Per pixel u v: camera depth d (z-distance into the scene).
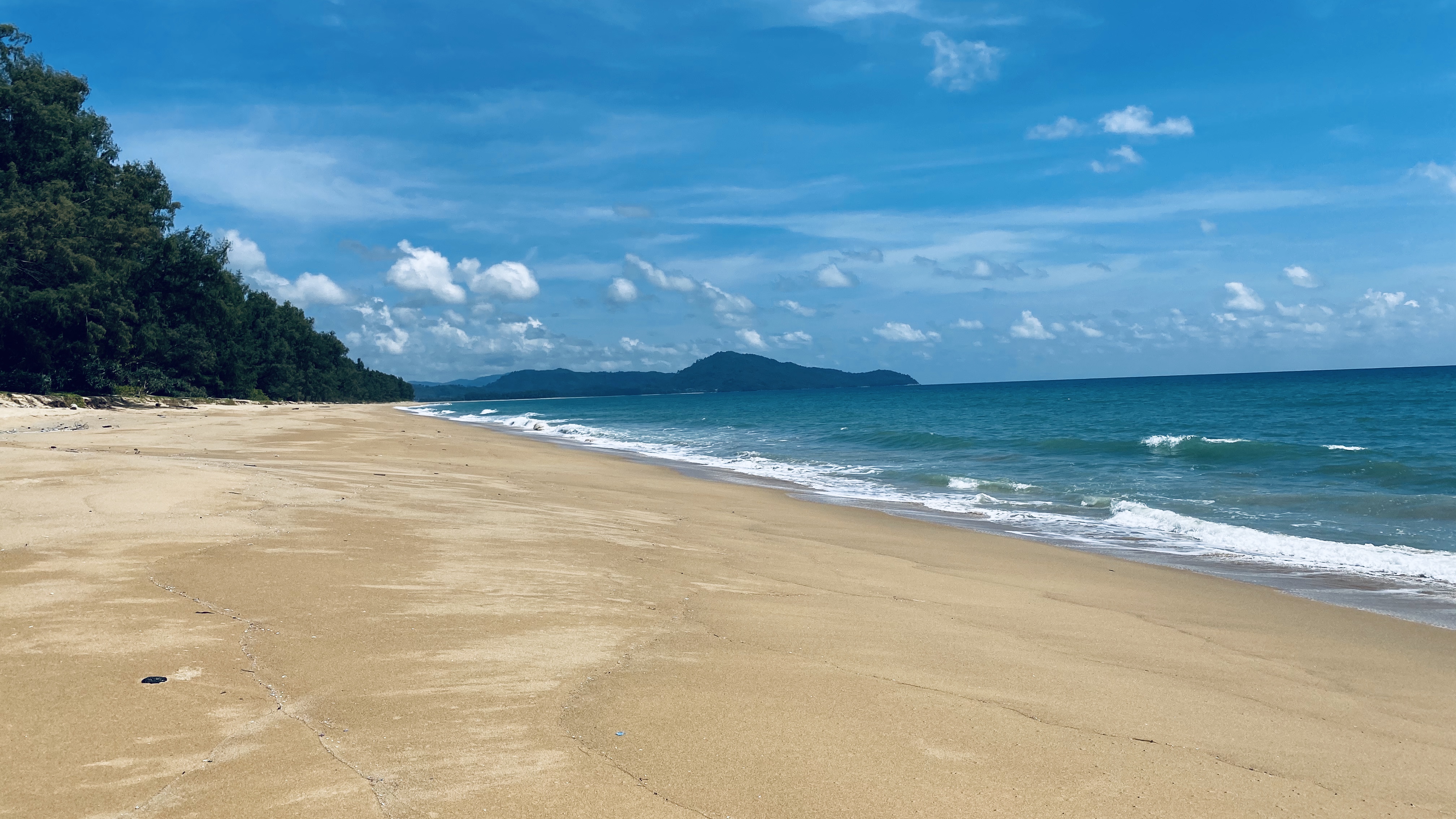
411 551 8.79
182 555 7.69
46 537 8.32
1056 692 5.48
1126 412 54.72
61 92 56.56
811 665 5.65
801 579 9.21
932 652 6.29
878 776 3.88
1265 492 17.56
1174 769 4.26
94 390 53.00
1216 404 60.09
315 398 112.12
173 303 61.00
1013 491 19.28
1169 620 8.27
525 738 4.06
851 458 28.55
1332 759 4.64
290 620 5.89
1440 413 41.28
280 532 9.26
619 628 6.29
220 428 32.22
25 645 5.04
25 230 46.53
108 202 54.66
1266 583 10.31
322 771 3.59
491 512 12.47
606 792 3.54
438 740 3.99
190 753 3.71
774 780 3.76
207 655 5.01
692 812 3.40
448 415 84.75
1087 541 13.40
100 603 6.02
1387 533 13.28
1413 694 6.08
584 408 135.38
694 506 15.87
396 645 5.46
